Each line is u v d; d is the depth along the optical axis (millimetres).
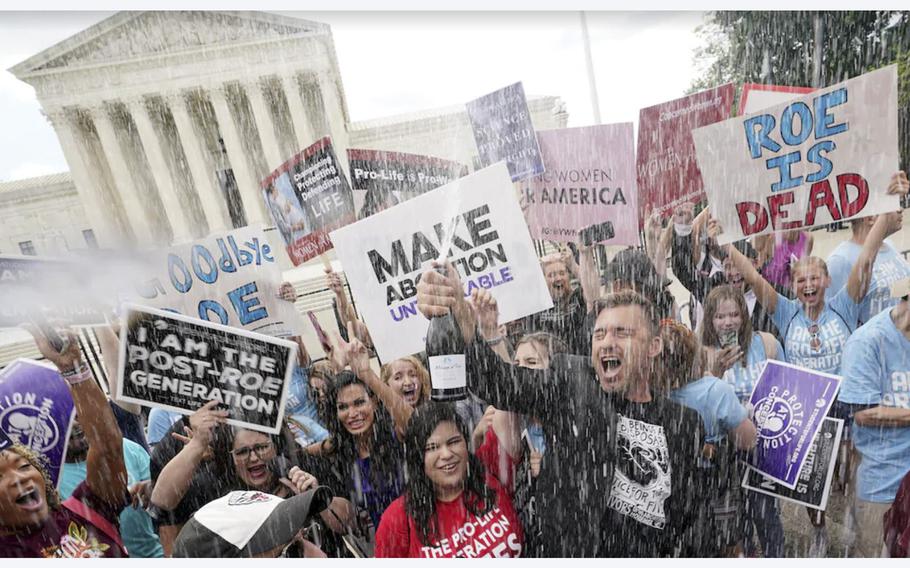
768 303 2455
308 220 2506
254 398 2148
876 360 2264
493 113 2498
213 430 2145
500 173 2088
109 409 2119
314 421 2324
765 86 2287
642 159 2363
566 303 2590
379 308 2193
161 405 2088
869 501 2268
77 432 2094
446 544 2059
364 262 2146
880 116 2160
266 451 2213
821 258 2506
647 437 2143
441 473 2080
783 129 2258
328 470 2277
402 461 2287
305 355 2391
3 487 1957
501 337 2281
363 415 2271
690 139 2373
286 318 2385
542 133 2453
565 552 2162
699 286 2496
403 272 2162
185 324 2051
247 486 2213
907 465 2191
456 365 2193
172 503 2148
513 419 2203
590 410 2178
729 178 2334
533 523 2176
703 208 2467
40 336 2029
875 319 2291
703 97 2336
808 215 2328
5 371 1990
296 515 1742
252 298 2348
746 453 2215
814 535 2264
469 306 2189
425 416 2123
